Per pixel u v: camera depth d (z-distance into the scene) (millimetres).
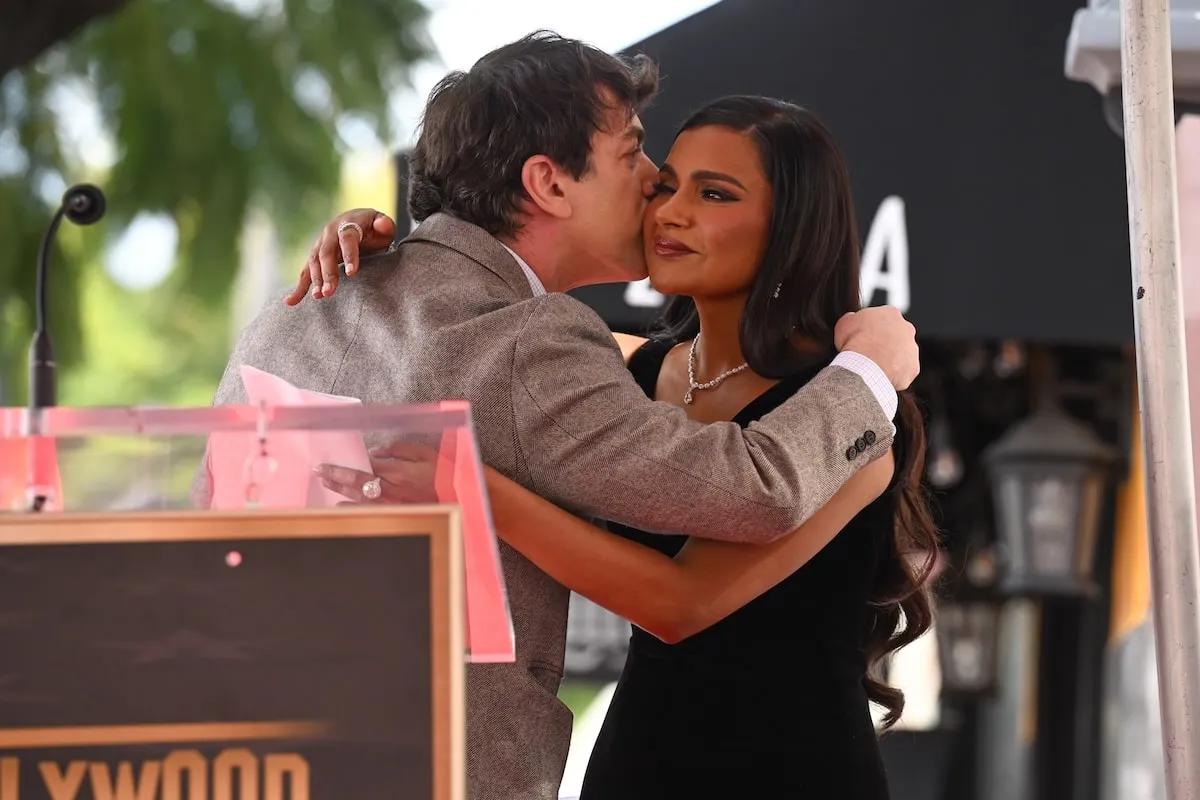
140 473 2688
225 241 11852
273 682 2510
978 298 6723
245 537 2529
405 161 6777
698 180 4492
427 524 2543
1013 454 8570
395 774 2502
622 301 6527
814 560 4402
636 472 3781
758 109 4562
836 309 4582
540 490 3898
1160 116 3762
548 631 4094
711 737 4316
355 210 4402
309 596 2527
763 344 4449
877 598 4676
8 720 2479
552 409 3824
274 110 12008
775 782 4270
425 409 2740
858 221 6719
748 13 6699
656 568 4062
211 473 2762
